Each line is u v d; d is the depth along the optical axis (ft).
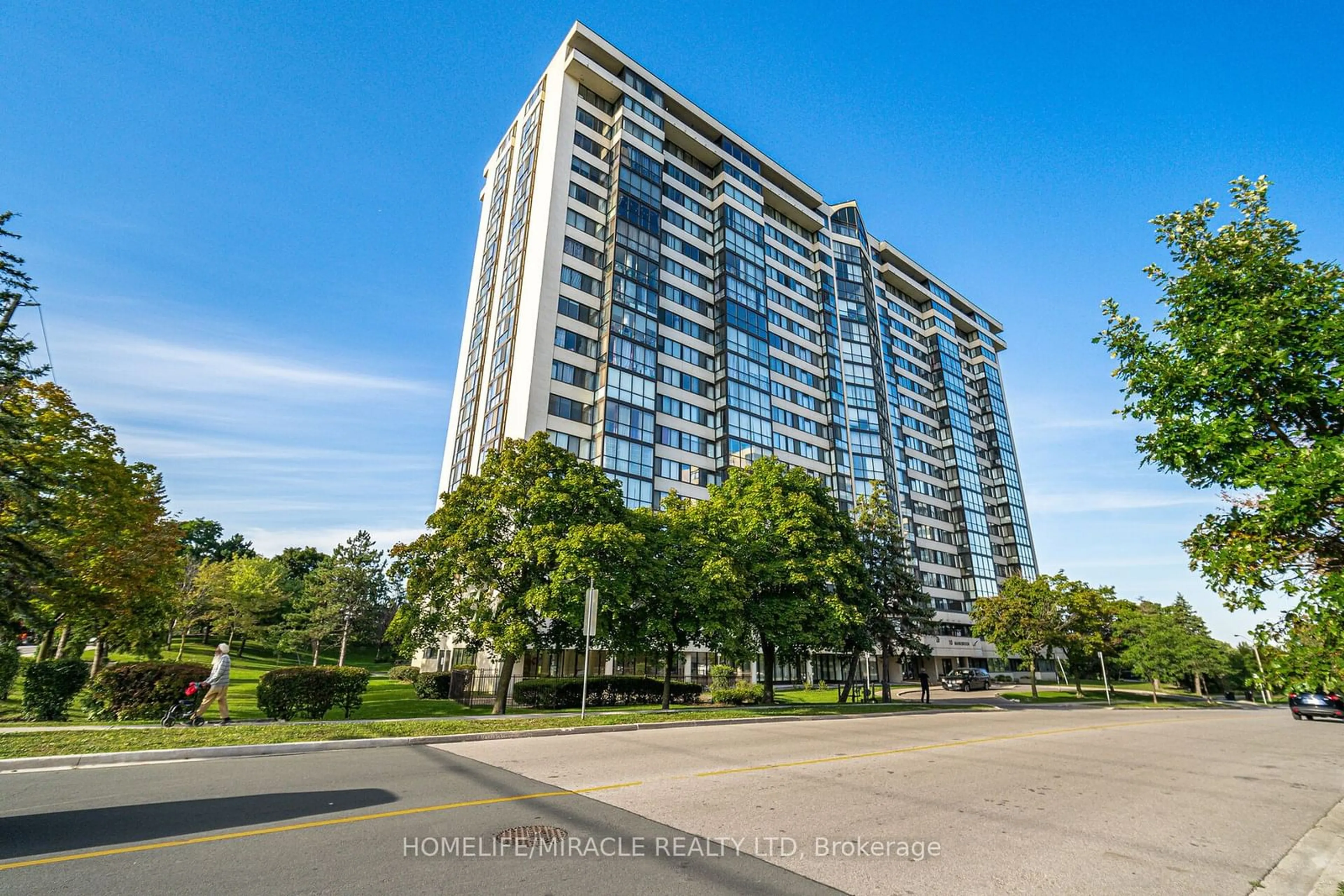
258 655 191.11
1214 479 21.98
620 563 65.41
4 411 51.90
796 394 188.75
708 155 182.50
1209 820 26.50
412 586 66.49
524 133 169.48
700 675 129.70
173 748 33.06
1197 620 189.67
